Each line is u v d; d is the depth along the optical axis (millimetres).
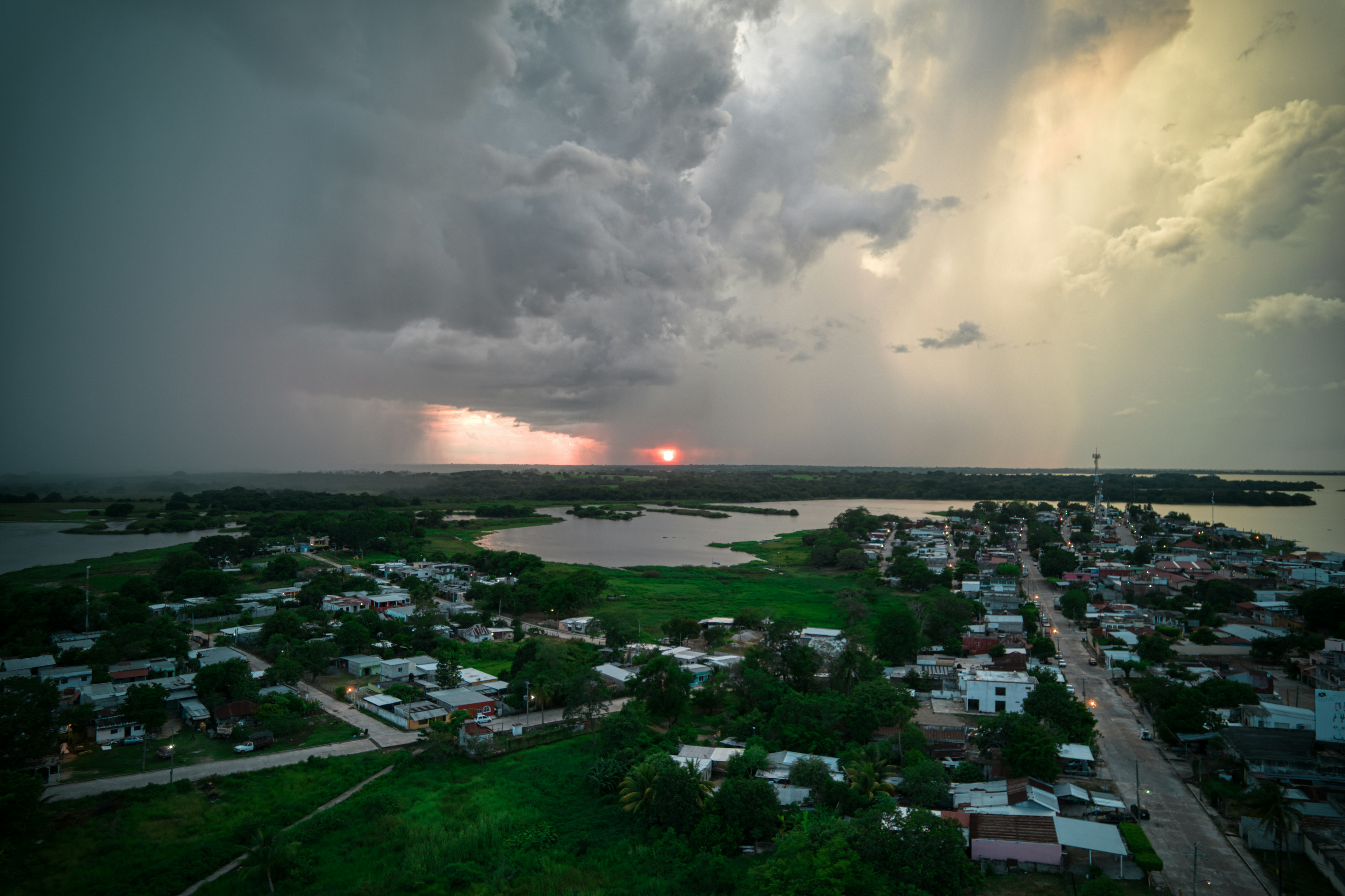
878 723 91625
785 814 74750
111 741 95125
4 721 80750
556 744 100125
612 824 77125
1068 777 83750
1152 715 106000
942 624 146000
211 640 145875
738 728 96375
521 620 176750
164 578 198250
